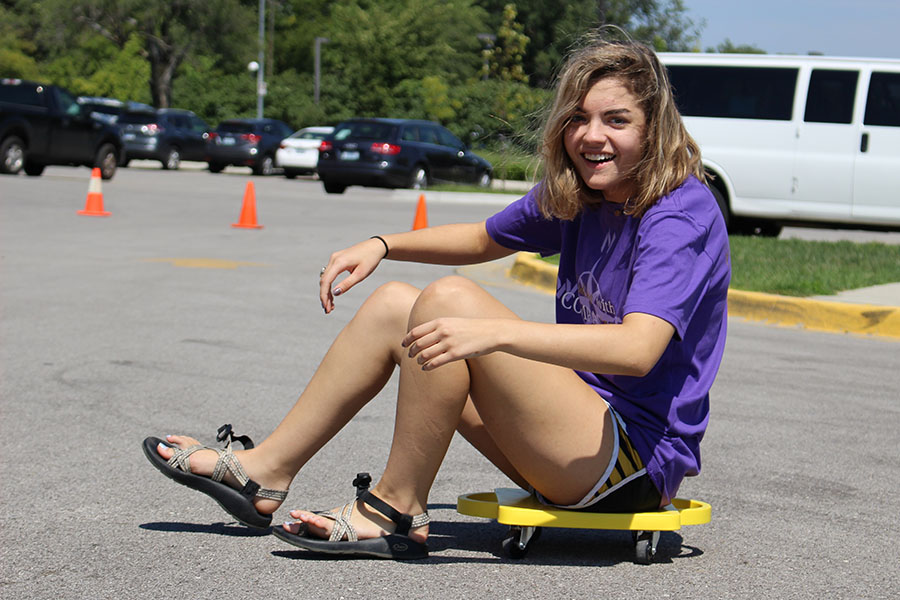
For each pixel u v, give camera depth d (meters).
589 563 2.90
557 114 2.68
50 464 3.82
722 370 6.13
